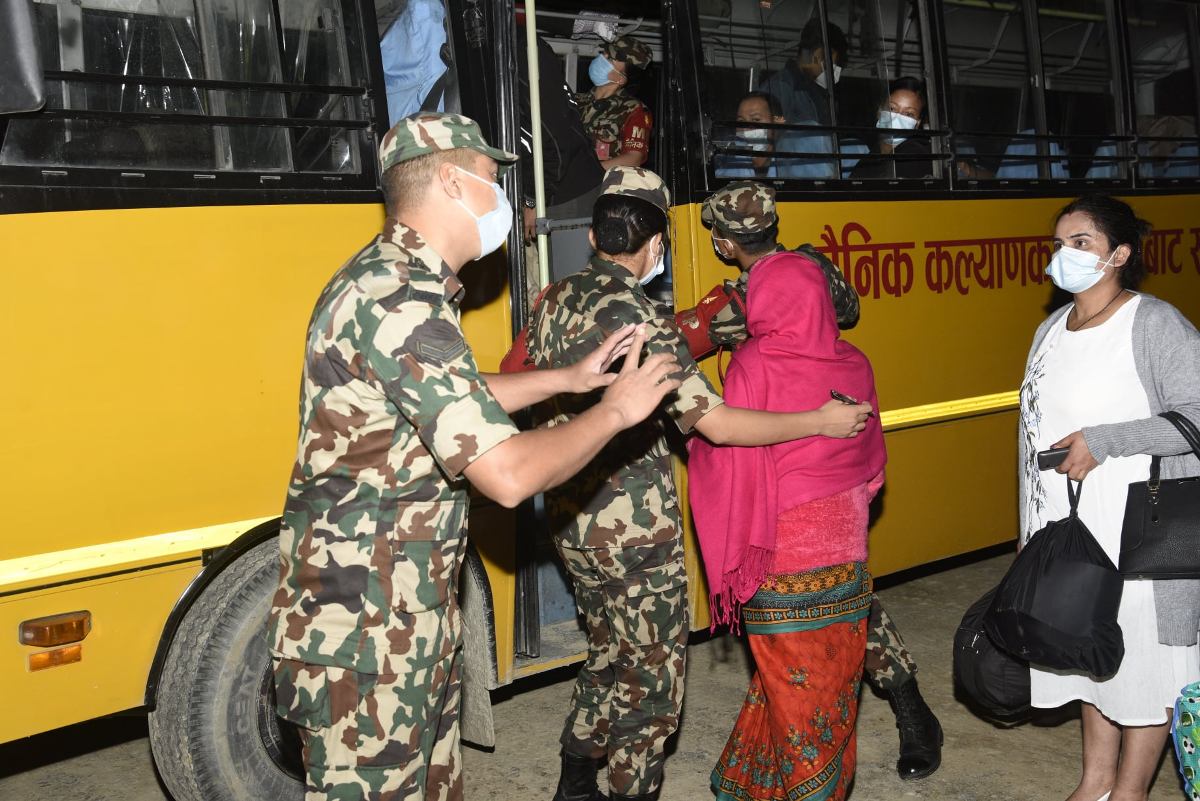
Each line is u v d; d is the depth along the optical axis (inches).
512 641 142.1
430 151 88.7
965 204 181.0
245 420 117.7
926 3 172.9
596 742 129.4
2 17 98.4
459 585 133.5
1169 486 113.4
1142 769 121.2
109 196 109.1
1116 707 119.0
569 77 212.1
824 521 116.4
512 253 137.9
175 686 117.6
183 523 114.7
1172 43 210.1
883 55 168.9
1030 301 193.0
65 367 107.3
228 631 118.4
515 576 143.0
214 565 115.9
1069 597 113.6
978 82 181.3
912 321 175.5
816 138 161.6
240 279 116.7
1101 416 117.3
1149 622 116.6
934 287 178.2
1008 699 132.4
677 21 149.4
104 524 110.2
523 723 164.6
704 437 117.1
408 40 133.0
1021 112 187.8
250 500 118.6
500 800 142.2
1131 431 112.8
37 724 108.4
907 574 228.1
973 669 132.5
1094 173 200.2
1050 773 147.7
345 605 84.7
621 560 117.9
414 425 83.1
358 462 84.4
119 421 110.4
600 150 195.8
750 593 116.0
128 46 111.2
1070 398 119.3
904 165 173.6
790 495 115.8
